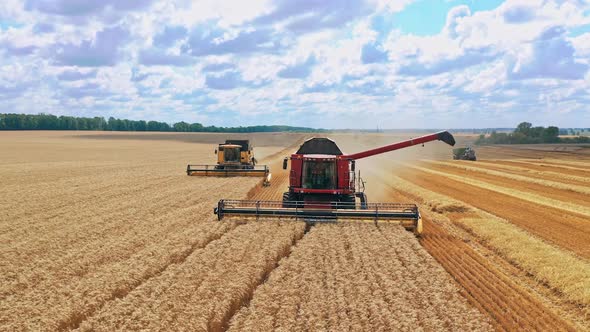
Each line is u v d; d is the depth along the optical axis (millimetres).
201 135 156500
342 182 21891
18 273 13492
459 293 12648
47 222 20703
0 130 181250
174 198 28156
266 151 86938
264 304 11266
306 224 19969
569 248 17609
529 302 12344
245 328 10102
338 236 17797
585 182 39250
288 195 22781
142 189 32594
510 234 18922
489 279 13906
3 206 25078
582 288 12984
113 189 32500
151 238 17656
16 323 10281
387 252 15570
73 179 38844
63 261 14531
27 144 99938
